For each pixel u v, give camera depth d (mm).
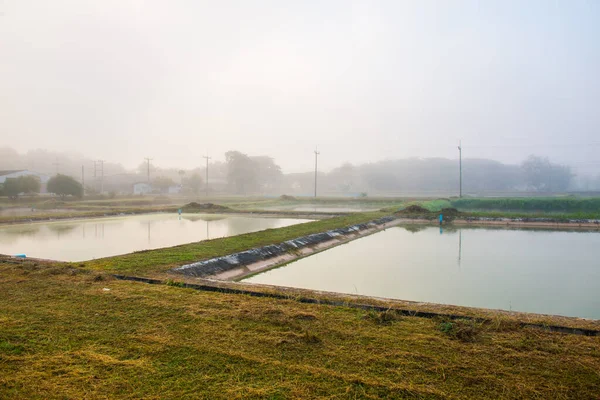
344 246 15875
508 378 3953
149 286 7672
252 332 5188
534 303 7895
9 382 3869
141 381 3904
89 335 5059
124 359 4387
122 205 41969
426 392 3686
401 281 9797
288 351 4598
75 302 6469
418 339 4984
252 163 84625
